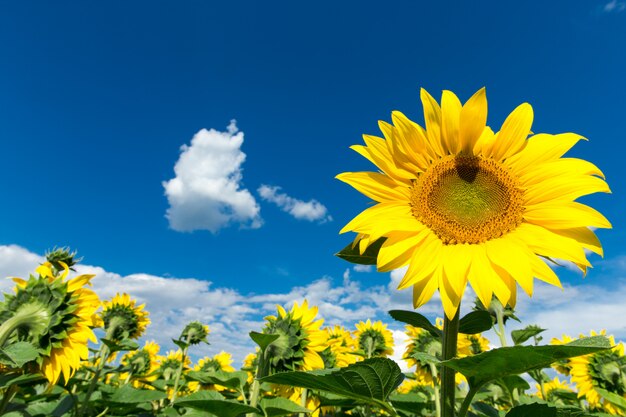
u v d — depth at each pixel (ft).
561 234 1.14
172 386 3.75
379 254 1.11
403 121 1.24
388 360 0.85
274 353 1.99
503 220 1.17
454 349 0.96
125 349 2.68
